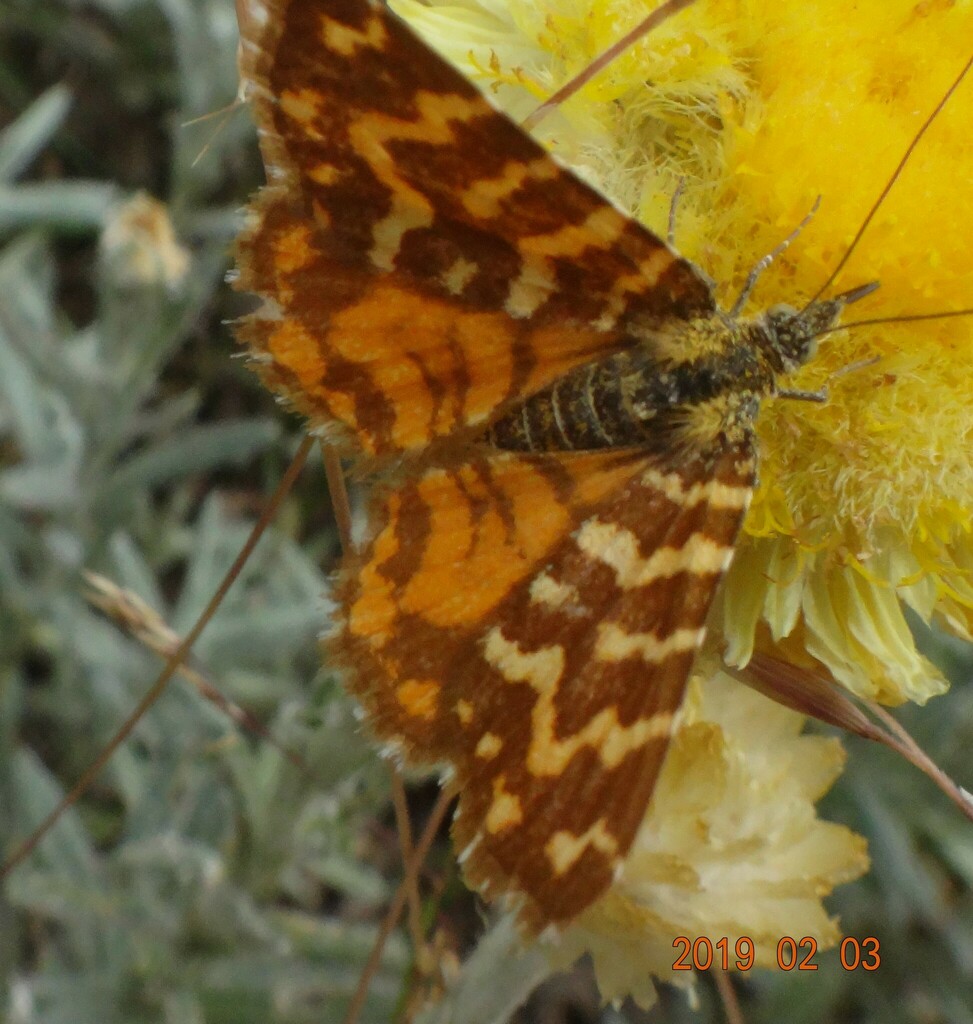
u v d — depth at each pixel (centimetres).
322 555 12
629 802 6
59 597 10
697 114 7
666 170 7
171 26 12
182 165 11
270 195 6
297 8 6
